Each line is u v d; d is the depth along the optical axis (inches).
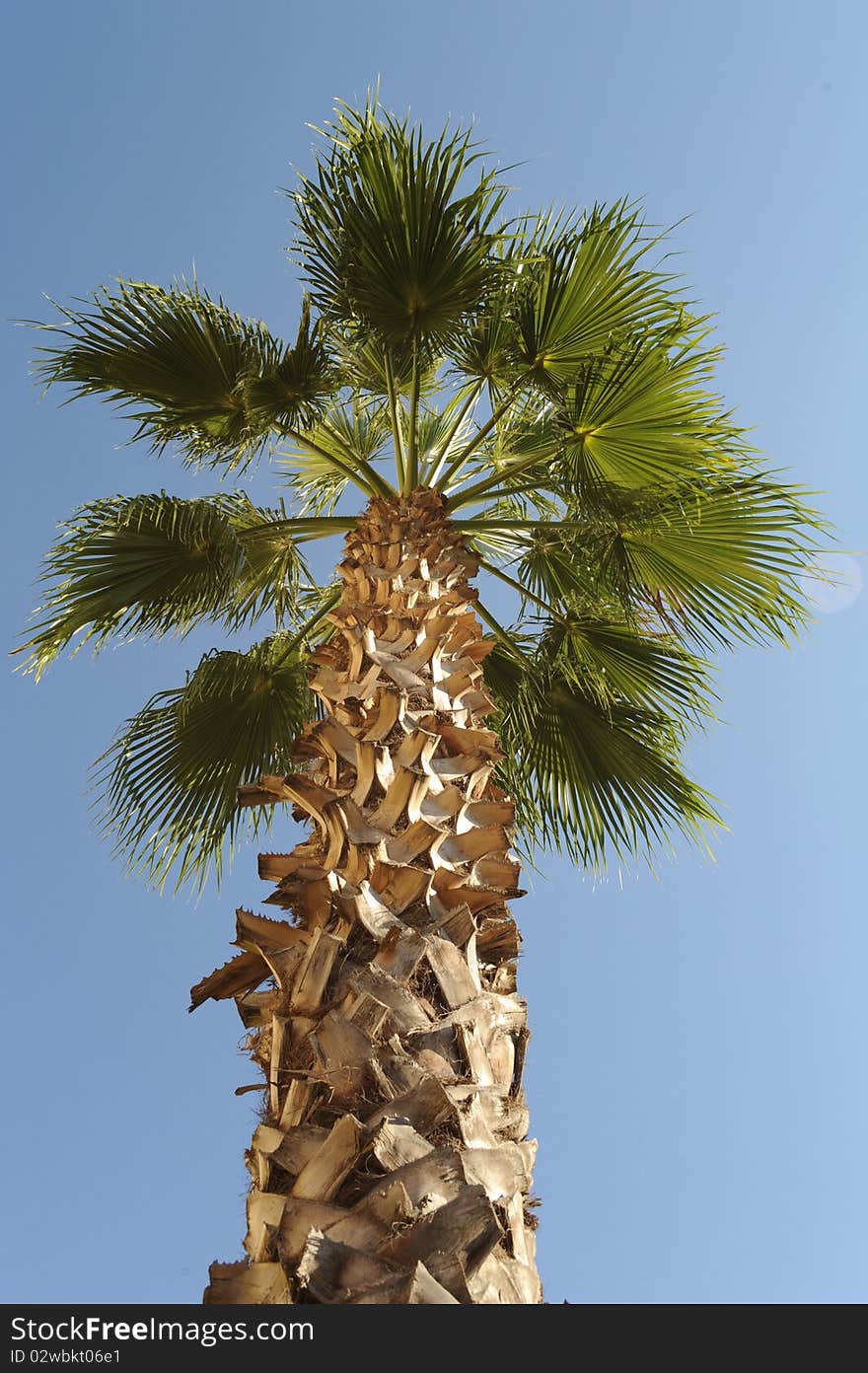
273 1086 115.6
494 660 274.1
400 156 210.2
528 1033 125.0
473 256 215.3
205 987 136.8
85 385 230.8
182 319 225.0
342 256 217.3
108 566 225.5
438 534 211.6
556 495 268.2
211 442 240.5
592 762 260.4
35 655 224.2
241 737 256.4
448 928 126.0
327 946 119.6
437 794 143.3
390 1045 111.0
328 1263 95.1
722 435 222.2
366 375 267.6
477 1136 106.9
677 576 243.0
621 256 222.7
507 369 251.3
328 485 308.5
